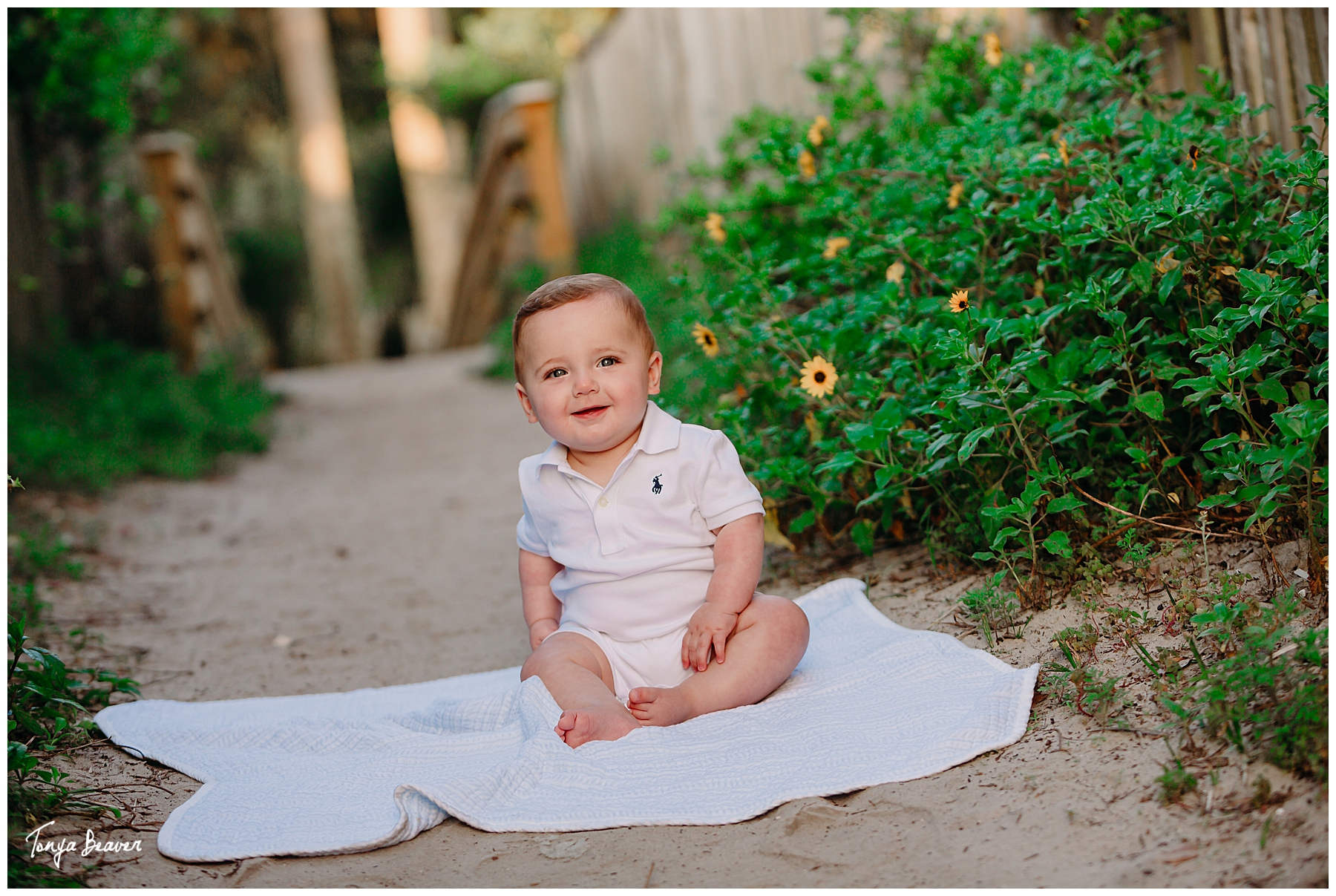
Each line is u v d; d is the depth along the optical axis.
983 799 1.92
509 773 2.12
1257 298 2.37
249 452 7.33
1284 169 2.68
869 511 3.36
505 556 4.52
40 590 3.97
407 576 4.36
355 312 17.78
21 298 7.21
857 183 3.77
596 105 10.81
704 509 2.50
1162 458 2.78
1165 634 2.32
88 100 6.31
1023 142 3.49
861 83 5.24
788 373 3.38
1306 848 1.60
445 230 16.34
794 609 2.50
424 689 2.88
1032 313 2.92
